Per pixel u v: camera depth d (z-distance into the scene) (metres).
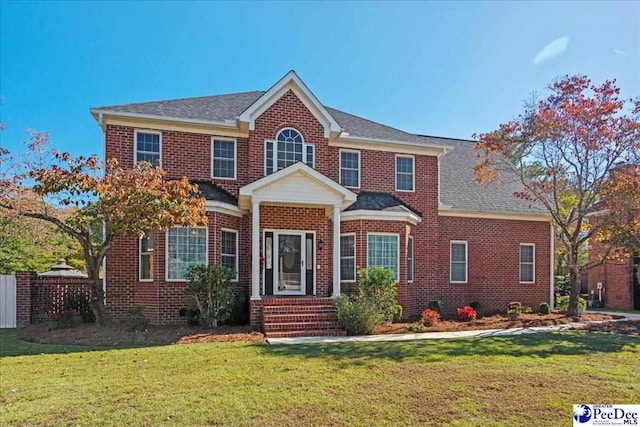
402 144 18.69
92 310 14.47
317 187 15.20
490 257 20.22
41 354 9.56
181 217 12.55
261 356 9.23
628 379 7.50
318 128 17.42
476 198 20.72
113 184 12.36
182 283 14.56
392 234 16.50
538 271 20.97
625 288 24.92
